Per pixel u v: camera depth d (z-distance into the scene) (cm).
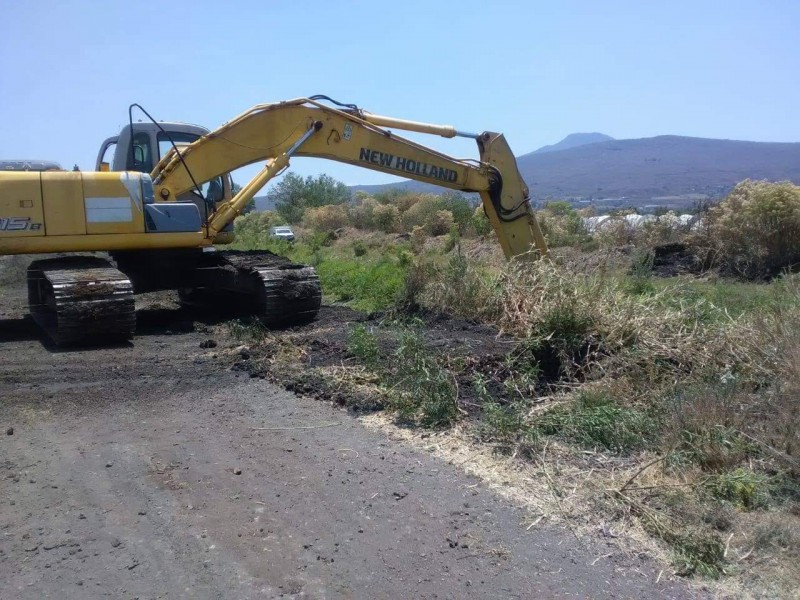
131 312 902
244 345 883
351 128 1054
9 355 853
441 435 591
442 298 1006
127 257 1093
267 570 391
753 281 1484
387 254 2155
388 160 1070
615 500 470
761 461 511
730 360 699
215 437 586
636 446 555
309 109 1045
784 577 388
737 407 573
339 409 658
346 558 404
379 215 3256
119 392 702
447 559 404
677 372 704
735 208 1628
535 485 497
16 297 1430
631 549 419
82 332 886
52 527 435
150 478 505
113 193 950
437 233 2855
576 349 757
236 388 720
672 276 1555
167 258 1097
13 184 908
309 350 850
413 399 646
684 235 1769
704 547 409
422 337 778
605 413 587
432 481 503
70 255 1134
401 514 455
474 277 1006
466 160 1108
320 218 3647
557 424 588
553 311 781
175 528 436
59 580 379
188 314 1156
